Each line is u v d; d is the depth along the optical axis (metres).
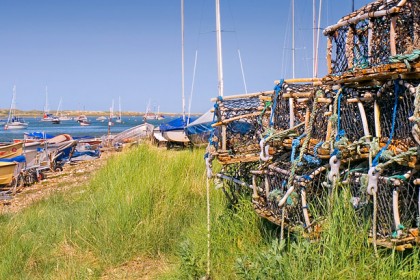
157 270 5.89
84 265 6.10
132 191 7.74
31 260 6.47
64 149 23.48
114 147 30.56
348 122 3.89
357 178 3.70
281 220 4.46
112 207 7.54
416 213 3.44
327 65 4.27
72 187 13.80
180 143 24.31
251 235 5.42
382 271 3.46
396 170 3.53
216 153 5.25
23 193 15.10
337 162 3.74
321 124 4.18
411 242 3.41
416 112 3.13
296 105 4.69
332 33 4.20
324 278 3.61
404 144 3.46
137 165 10.29
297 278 3.72
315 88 4.18
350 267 3.59
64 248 6.86
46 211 9.65
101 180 11.53
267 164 4.76
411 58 3.10
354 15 3.83
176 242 6.43
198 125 20.48
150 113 143.25
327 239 3.78
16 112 182.62
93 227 7.07
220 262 5.21
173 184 8.20
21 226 8.20
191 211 7.35
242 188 6.07
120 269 6.04
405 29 3.51
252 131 5.46
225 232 5.67
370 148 3.51
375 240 3.53
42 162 21.23
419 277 3.36
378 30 3.60
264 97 5.18
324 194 4.11
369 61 3.67
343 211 3.81
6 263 6.26
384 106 3.67
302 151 4.00
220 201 6.85
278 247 4.13
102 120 166.12
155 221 6.87
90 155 27.73
